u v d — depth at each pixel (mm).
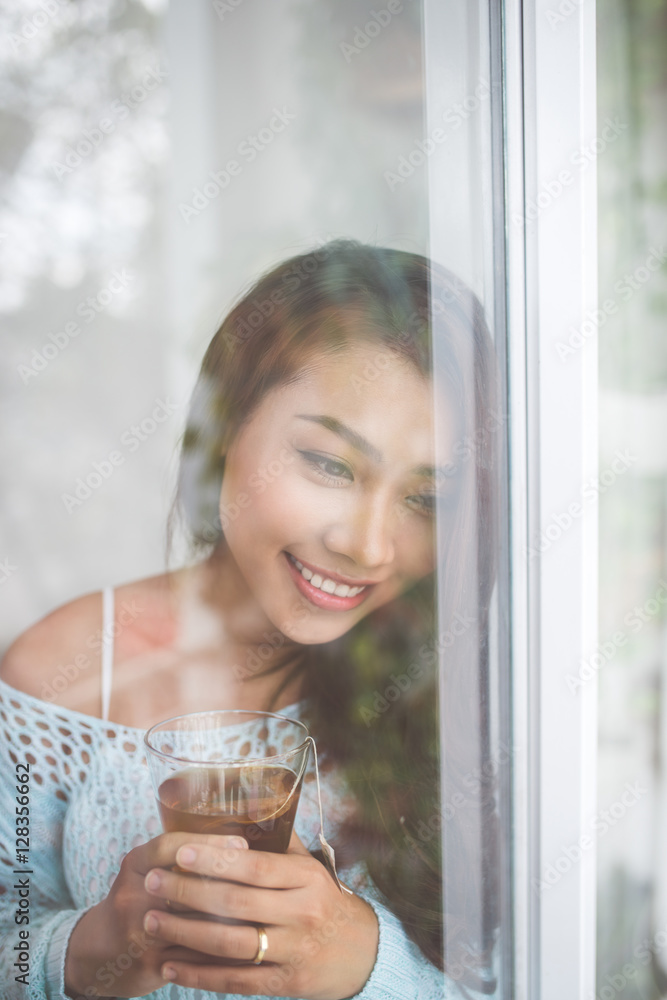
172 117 679
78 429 672
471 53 686
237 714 723
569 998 763
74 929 676
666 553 825
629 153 776
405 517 738
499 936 761
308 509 723
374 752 753
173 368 694
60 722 695
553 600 721
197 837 640
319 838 741
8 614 673
